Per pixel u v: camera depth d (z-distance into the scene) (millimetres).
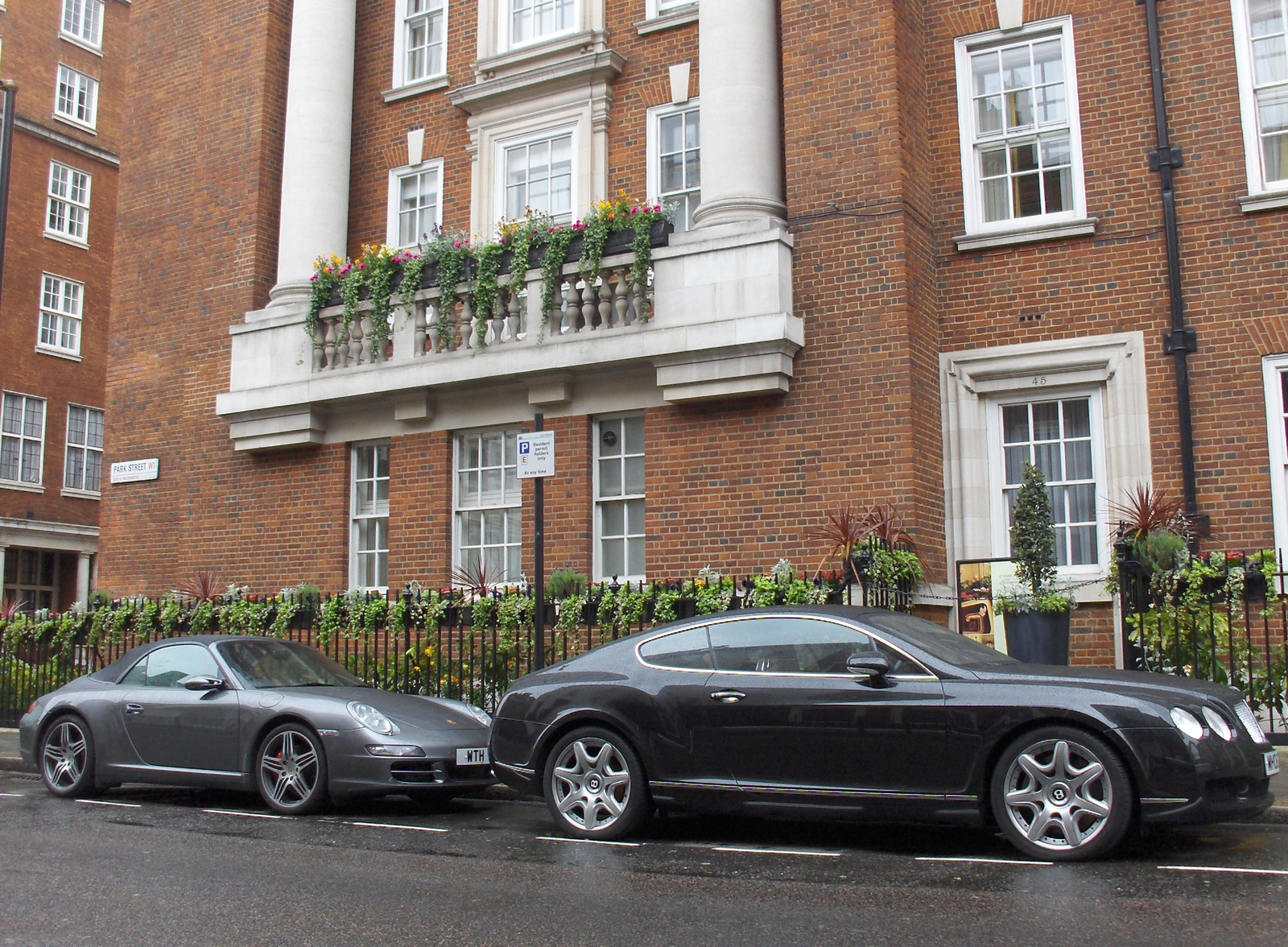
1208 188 12422
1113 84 13000
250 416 16297
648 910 5727
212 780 9492
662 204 14328
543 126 16094
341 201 16938
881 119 12875
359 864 7020
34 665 15484
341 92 17109
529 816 9180
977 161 13570
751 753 7434
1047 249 13008
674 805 7672
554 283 13859
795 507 12656
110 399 18391
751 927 5367
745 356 12703
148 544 17641
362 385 15133
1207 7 12695
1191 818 6422
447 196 16875
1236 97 12438
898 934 5184
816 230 12992
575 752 8016
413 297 14961
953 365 13188
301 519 16125
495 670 12500
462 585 14406
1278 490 11758
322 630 13633
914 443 12305
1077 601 12406
